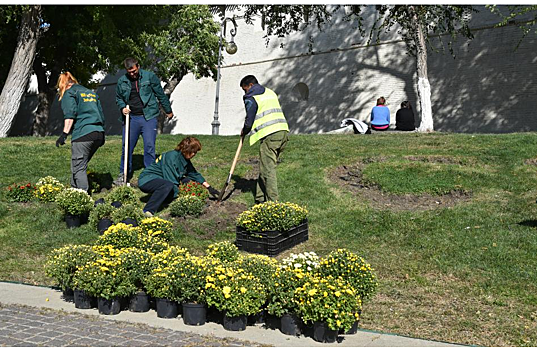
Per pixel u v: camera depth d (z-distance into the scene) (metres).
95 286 4.81
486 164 10.02
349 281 4.91
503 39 18.50
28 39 17.61
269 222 6.91
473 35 18.55
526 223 7.45
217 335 4.40
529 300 5.37
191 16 23.86
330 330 4.29
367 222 8.02
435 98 20.16
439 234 7.35
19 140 13.93
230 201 8.91
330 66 23.16
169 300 4.83
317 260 5.36
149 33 25.44
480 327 4.82
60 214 8.50
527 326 4.81
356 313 4.44
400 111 17.00
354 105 22.34
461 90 19.52
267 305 4.77
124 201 8.45
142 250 5.42
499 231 7.24
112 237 6.03
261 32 25.52
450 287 5.81
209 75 25.59
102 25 22.45
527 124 17.92
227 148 12.52
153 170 8.58
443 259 6.55
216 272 4.69
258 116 7.96
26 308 5.02
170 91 25.39
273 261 5.25
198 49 24.02
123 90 9.45
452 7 17.39
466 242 6.98
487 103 18.88
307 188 9.52
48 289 5.75
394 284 5.95
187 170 8.93
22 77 17.61
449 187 8.96
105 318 4.79
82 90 8.96
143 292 5.02
